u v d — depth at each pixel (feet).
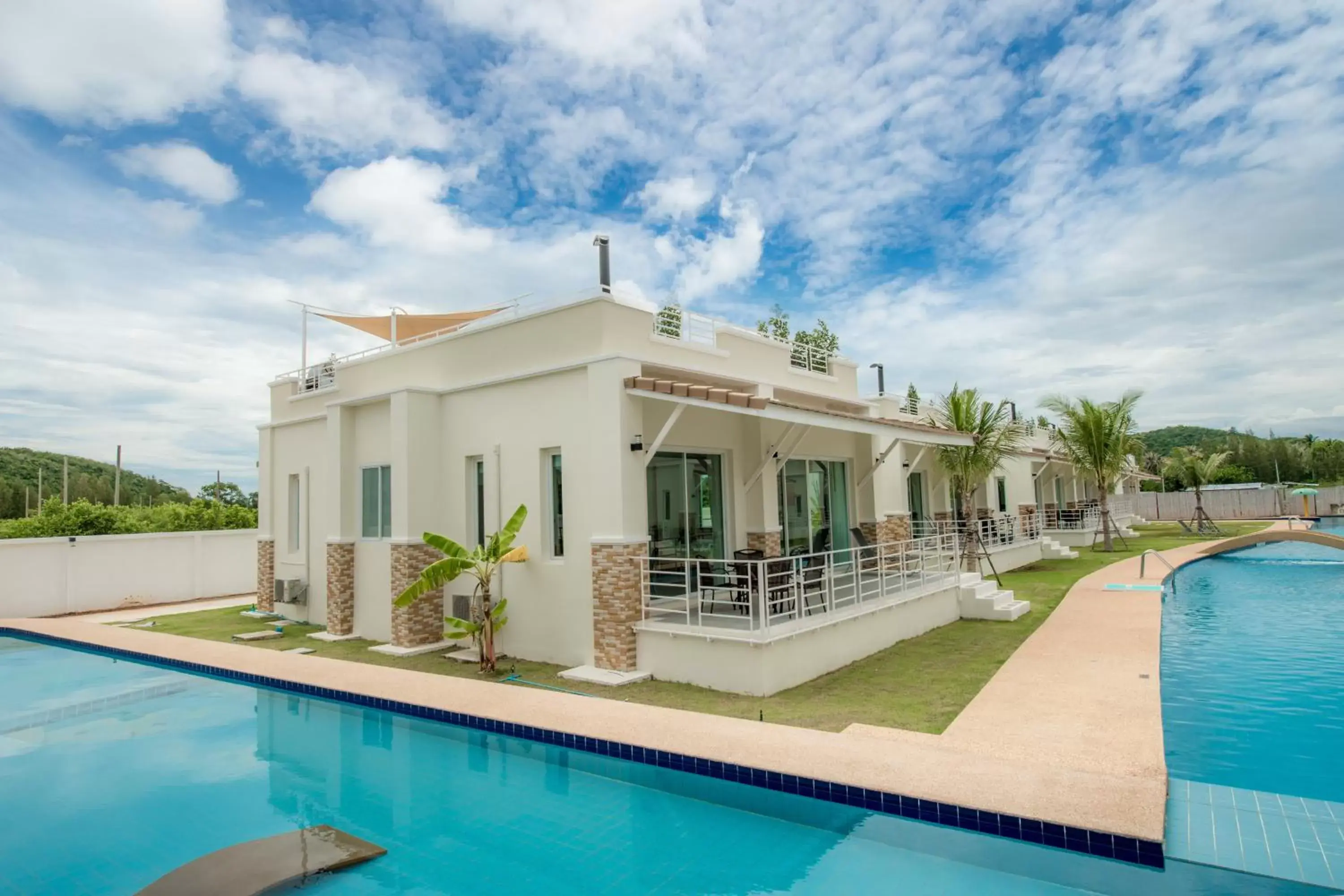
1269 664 37.47
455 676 38.17
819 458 57.21
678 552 42.70
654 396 36.45
